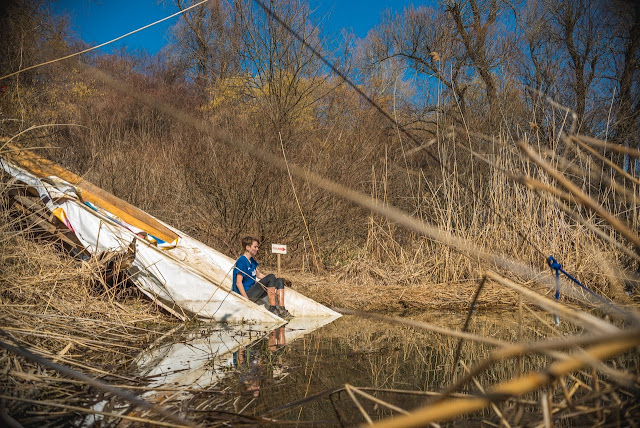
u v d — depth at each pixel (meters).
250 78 16.81
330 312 7.46
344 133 12.83
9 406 3.14
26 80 12.80
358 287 8.91
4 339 3.90
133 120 14.85
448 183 9.46
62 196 6.51
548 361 4.46
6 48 9.25
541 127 8.39
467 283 8.59
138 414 3.15
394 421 1.12
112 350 4.78
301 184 11.04
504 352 1.21
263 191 10.99
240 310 6.68
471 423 2.87
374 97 14.47
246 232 10.91
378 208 1.85
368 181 11.23
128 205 7.44
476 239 8.83
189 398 3.51
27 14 9.56
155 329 5.89
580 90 12.30
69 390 3.53
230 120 12.40
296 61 14.80
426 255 9.65
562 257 8.27
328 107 14.61
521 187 8.67
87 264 6.18
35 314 4.87
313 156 11.48
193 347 5.14
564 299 7.56
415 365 4.47
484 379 3.96
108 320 5.73
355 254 10.81
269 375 4.11
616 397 2.39
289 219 10.85
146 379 3.94
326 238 11.03
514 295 7.86
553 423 2.44
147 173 11.93
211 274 7.89
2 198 5.99
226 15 18.72
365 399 3.46
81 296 5.88
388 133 12.74
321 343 5.40
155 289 6.65
